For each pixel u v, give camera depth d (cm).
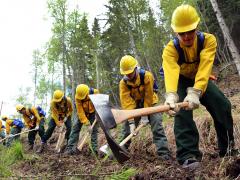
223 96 398
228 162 349
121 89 590
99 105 284
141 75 570
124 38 2884
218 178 340
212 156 520
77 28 2656
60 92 962
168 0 2291
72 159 696
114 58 3244
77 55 2886
